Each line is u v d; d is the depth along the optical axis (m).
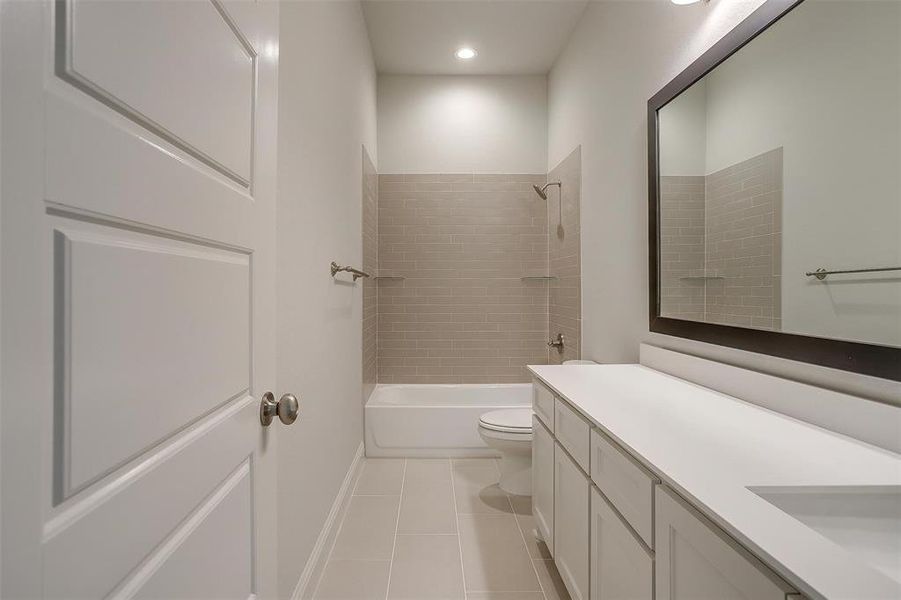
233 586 0.83
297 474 1.62
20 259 0.41
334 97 2.26
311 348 1.82
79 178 0.46
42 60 0.43
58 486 0.44
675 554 0.93
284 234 1.47
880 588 0.58
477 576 1.96
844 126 1.14
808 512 0.87
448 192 4.10
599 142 2.82
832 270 1.18
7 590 0.39
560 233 3.70
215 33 0.75
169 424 0.61
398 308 4.09
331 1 2.20
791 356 1.32
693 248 1.80
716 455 1.03
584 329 3.11
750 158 1.49
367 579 1.94
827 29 1.19
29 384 0.41
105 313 0.50
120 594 0.52
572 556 1.62
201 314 0.71
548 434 1.95
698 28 1.80
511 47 3.62
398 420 3.39
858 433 1.13
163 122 0.60
